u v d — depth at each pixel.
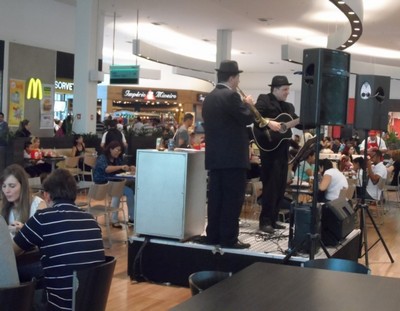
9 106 13.48
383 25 13.58
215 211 5.08
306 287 2.26
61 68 14.95
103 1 13.10
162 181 5.29
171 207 5.26
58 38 14.78
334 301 2.06
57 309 3.14
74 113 12.77
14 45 13.53
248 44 18.94
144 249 5.41
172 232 5.26
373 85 6.37
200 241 5.29
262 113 5.35
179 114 25.92
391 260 6.57
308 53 4.69
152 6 13.52
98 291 2.96
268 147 5.53
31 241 3.16
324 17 13.19
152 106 26.33
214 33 16.95
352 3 8.35
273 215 5.77
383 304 2.04
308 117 4.64
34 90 14.15
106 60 25.72
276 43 18.22
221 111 4.81
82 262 3.16
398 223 9.61
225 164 4.82
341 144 16.39
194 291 2.59
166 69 26.02
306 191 7.03
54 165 10.97
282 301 2.06
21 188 3.82
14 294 2.59
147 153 5.35
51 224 3.16
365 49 18.23
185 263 5.25
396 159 11.95
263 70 26.20
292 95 26.39
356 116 6.44
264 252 4.91
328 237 5.28
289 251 4.77
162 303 4.83
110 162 7.84
